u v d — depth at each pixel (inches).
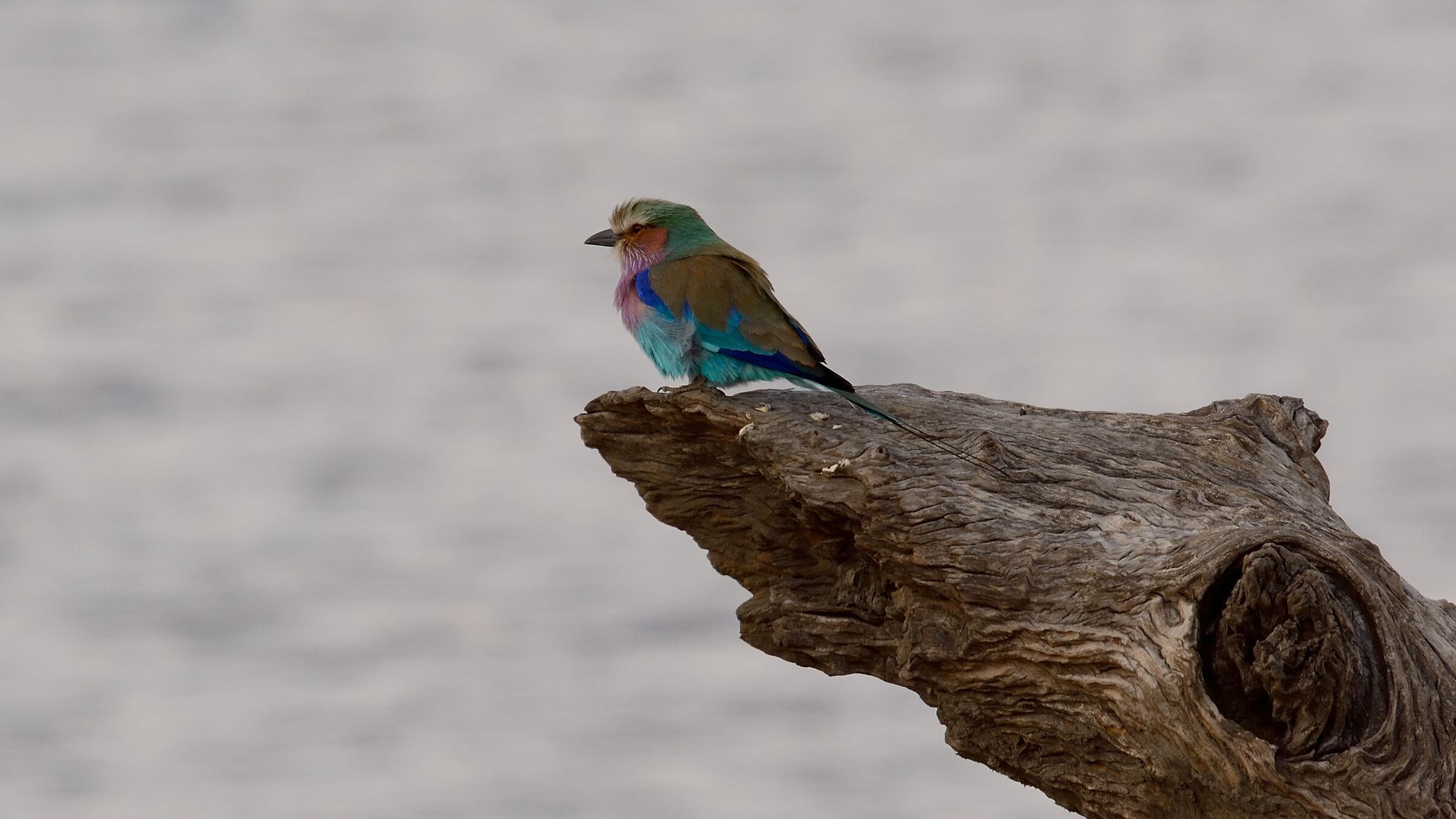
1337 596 411.8
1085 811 475.8
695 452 564.4
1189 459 532.4
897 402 561.3
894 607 520.4
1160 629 422.9
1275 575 406.9
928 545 474.0
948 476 492.4
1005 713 476.1
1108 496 490.6
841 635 540.4
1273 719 412.2
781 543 554.3
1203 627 418.9
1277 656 401.4
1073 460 514.3
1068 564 454.3
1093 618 439.2
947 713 494.9
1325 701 401.7
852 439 516.7
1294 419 576.4
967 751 497.0
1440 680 412.2
